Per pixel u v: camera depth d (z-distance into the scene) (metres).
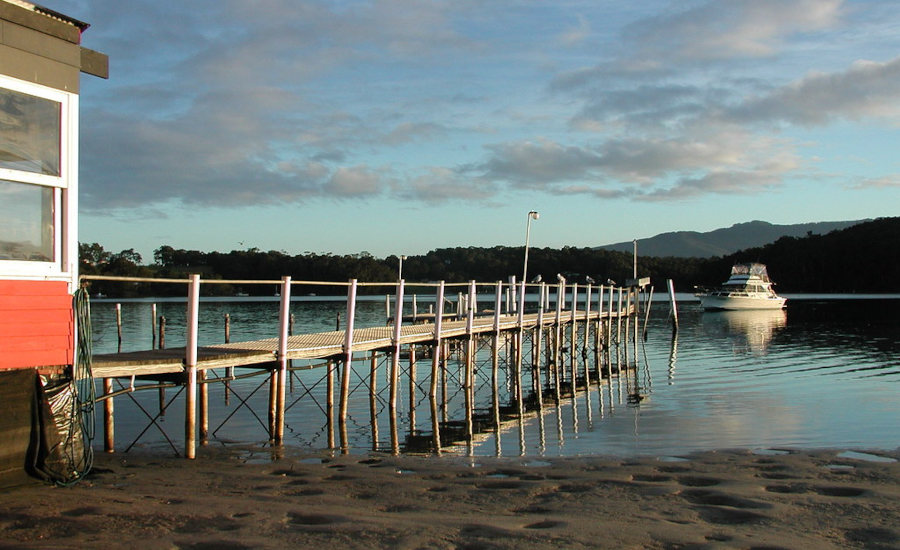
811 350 33.19
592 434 14.48
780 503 6.86
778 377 23.70
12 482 6.90
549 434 14.67
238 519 6.12
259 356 12.01
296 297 114.19
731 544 5.59
